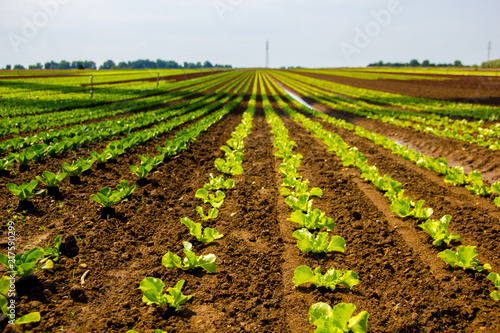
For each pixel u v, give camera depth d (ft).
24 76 164.45
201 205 18.66
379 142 36.32
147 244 14.21
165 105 74.43
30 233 13.92
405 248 14.43
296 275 11.14
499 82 132.05
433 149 36.14
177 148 29.01
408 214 16.98
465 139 35.27
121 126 39.63
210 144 35.81
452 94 96.84
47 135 29.14
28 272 10.58
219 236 14.44
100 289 10.95
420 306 10.74
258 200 19.88
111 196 16.43
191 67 605.73
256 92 128.47
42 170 22.50
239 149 30.81
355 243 14.96
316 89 140.87
